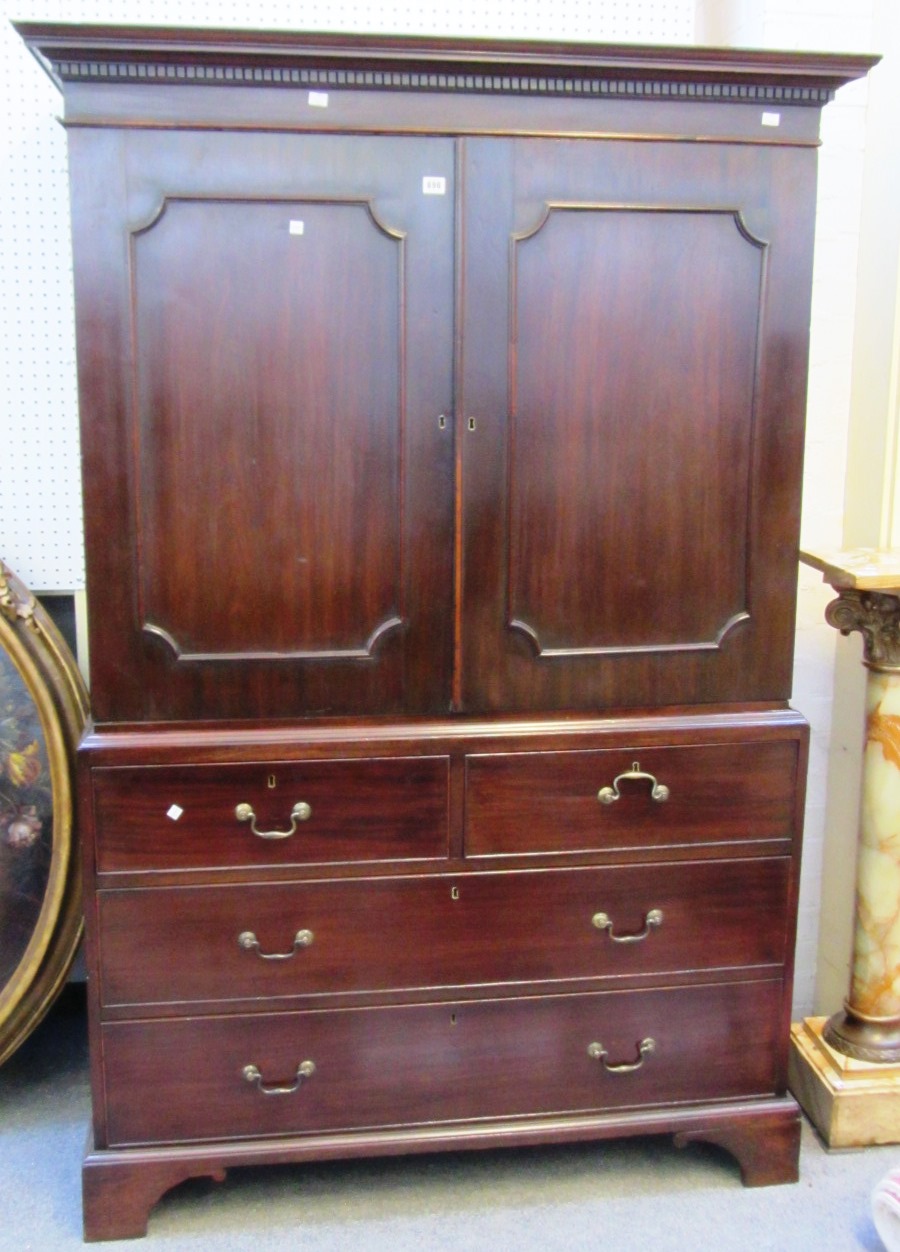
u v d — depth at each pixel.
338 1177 1.77
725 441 1.58
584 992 1.66
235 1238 1.63
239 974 1.59
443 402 1.51
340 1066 1.63
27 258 1.92
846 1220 1.68
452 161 1.46
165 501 1.49
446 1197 1.72
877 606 1.73
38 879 1.94
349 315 1.48
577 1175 1.78
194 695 1.54
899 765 1.80
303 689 1.56
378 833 1.58
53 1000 1.95
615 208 1.50
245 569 1.52
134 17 1.88
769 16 1.86
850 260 1.97
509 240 1.49
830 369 2.00
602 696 1.61
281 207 1.45
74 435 1.98
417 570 1.55
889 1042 1.86
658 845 1.64
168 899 1.56
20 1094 1.96
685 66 1.45
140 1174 1.60
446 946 1.62
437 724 1.58
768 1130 1.73
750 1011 1.71
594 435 1.55
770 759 1.65
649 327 1.54
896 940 1.85
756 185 1.53
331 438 1.51
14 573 1.98
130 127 1.41
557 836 1.62
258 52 1.38
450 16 1.95
